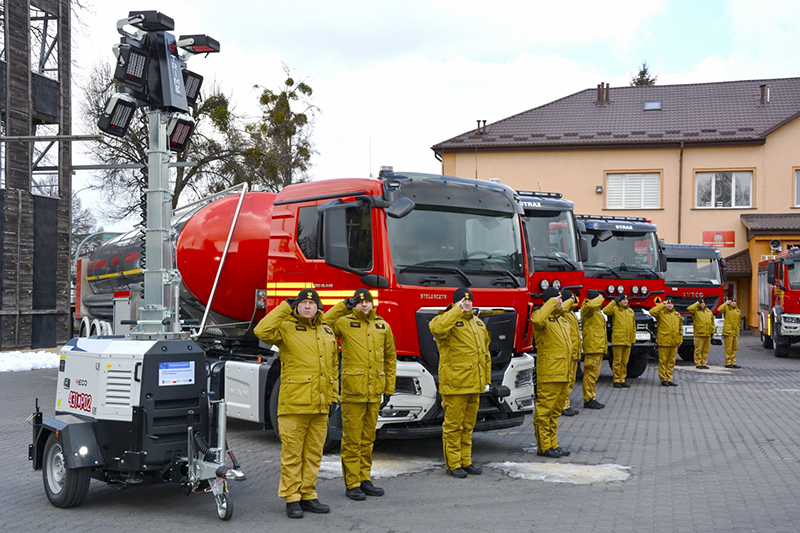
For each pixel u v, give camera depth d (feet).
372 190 30.27
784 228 109.40
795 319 80.64
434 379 29.84
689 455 32.32
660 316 57.47
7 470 29.68
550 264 50.19
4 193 88.12
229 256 37.76
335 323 25.44
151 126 25.62
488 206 32.71
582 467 29.94
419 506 24.22
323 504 23.59
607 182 118.01
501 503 24.61
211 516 23.13
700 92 128.16
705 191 116.16
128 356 23.26
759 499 25.23
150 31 25.52
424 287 30.07
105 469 23.79
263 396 33.17
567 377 31.48
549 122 124.26
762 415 43.34
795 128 113.50
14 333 89.40
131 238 52.01
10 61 89.04
